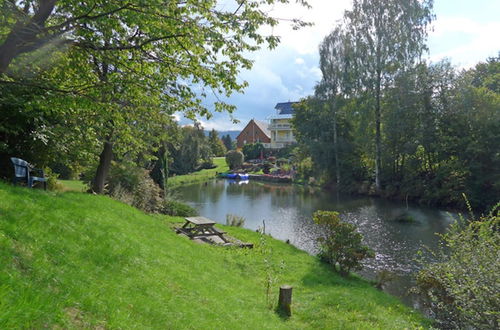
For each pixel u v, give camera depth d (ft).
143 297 15.25
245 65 26.63
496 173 84.38
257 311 21.70
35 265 13.14
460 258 23.25
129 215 34.17
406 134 107.04
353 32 114.21
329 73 123.65
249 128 286.66
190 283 20.65
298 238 58.75
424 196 96.12
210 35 22.44
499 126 85.46
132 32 27.43
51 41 22.86
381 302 29.19
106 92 26.23
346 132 134.62
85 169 56.13
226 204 94.79
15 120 32.63
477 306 20.16
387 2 107.45
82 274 14.57
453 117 97.09
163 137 48.70
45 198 23.50
